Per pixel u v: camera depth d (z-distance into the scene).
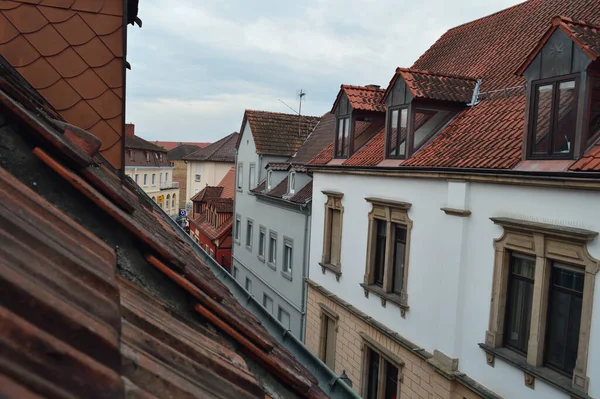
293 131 26.11
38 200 1.93
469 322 8.84
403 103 11.21
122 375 1.49
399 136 11.48
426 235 10.01
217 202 33.97
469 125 10.49
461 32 15.68
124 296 2.14
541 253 7.38
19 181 2.01
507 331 8.22
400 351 10.95
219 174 55.03
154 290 2.59
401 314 10.92
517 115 9.55
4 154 2.20
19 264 1.39
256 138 24.89
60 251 1.59
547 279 7.40
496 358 8.24
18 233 1.53
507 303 8.19
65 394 1.09
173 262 2.64
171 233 5.44
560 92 7.47
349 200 13.38
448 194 9.21
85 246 1.86
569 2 11.95
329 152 17.70
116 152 4.48
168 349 1.91
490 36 13.88
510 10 14.05
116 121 4.46
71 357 1.16
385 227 11.83
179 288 2.69
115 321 1.49
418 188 10.27
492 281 8.30
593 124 7.36
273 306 21.50
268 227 22.20
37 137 2.26
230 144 56.66
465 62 13.71
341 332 13.86
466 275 8.91
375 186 12.03
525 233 7.64
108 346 1.30
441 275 9.52
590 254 6.66
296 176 18.97
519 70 8.09
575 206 6.85
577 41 7.00
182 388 1.67
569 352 7.16
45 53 4.27
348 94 14.16
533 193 7.52
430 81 11.19
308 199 16.95
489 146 9.03
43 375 1.09
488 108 10.66
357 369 12.92
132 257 2.54
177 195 68.06
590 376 6.70
